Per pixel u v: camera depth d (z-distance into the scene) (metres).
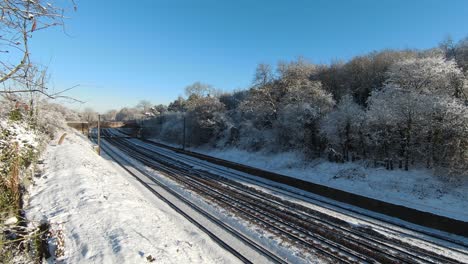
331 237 13.08
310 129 31.78
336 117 28.22
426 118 22.39
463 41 35.38
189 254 9.72
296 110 32.91
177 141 63.06
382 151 25.48
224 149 45.91
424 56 33.81
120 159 36.59
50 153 22.36
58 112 35.41
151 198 18.69
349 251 11.77
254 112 43.06
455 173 19.25
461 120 20.44
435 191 18.48
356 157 27.06
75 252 8.08
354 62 41.25
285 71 43.34
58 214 10.38
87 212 10.71
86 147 35.56
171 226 12.55
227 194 20.55
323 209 17.66
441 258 11.40
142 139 78.56
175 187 22.14
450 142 20.62
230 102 62.19
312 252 11.65
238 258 10.98
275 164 32.34
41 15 3.27
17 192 10.08
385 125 24.55
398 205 16.67
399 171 22.50
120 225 10.02
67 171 16.45
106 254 7.92
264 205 18.05
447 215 15.28
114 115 172.75
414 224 15.63
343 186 22.50
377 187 20.89
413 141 23.30
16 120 13.62
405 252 11.79
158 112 104.56
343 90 39.03
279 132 35.81
